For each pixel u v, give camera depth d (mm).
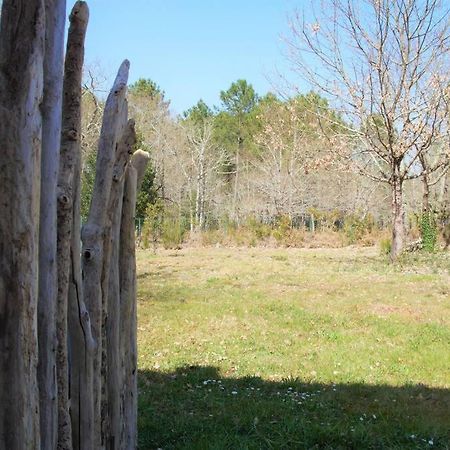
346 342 8070
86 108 26234
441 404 5395
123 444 3475
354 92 19766
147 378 6246
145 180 29969
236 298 11906
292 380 6129
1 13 2215
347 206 41094
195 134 51000
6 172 2174
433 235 21391
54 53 2430
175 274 16609
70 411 2850
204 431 4449
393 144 19312
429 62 18875
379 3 18375
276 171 41531
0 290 2188
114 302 3318
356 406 5285
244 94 55844
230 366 6770
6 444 2209
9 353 2199
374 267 18062
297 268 18234
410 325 9133
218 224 40375
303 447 4156
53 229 2455
